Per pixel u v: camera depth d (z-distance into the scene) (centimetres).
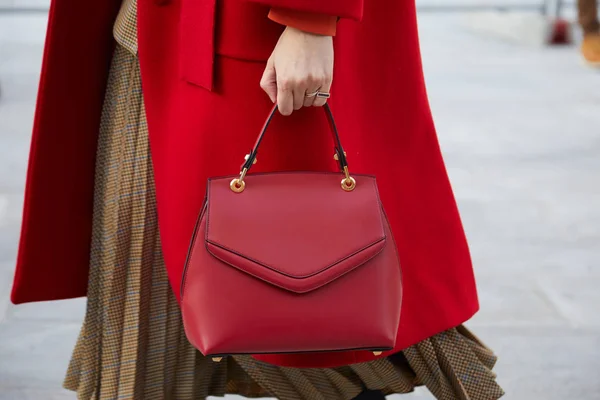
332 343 171
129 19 195
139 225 205
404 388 220
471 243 385
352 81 192
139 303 208
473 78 712
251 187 172
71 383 230
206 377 229
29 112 577
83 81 208
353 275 172
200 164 185
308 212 172
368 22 191
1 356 294
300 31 165
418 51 198
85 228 221
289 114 172
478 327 314
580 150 520
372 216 174
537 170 480
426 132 202
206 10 177
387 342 173
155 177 197
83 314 326
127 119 202
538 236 393
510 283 348
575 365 291
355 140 195
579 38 849
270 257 168
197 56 180
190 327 172
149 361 215
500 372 286
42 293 221
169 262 196
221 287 169
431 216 204
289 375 219
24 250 216
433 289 206
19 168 466
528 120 586
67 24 200
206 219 171
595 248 382
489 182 460
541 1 1049
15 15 952
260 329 169
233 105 181
